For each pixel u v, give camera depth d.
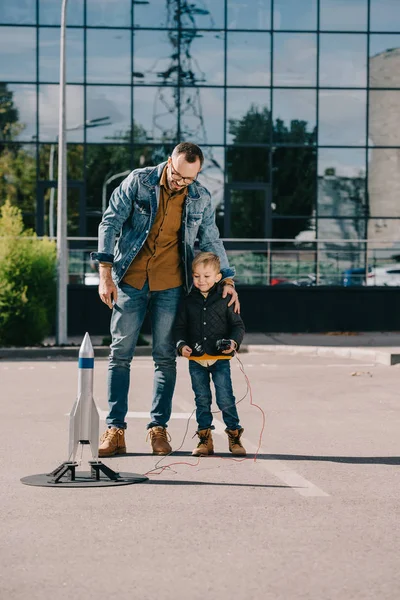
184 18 32.22
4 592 4.93
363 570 5.31
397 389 14.61
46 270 22.59
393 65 32.56
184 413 11.92
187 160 8.26
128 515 6.58
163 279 8.75
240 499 7.09
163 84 32.16
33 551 5.68
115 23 32.09
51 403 12.87
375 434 10.27
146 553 5.63
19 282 22.34
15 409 12.24
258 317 29.80
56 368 18.25
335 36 32.53
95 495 7.20
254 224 32.22
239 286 29.95
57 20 31.98
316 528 6.24
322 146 32.41
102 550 5.70
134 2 32.09
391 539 5.97
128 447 9.34
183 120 32.19
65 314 22.66
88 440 7.75
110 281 8.63
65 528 6.21
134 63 32.12
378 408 12.42
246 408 12.40
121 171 32.09
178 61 32.22
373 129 32.50
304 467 8.37
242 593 4.91
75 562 5.45
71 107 32.00
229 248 31.48
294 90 32.41
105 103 32.06
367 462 8.62
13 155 31.91
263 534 6.08
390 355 19.16
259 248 31.64
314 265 30.48
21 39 31.94
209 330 8.66
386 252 30.80
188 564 5.41
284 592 4.93
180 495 7.21
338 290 29.81
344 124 32.47
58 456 8.83
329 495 7.25
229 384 8.84
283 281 30.39
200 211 8.71
